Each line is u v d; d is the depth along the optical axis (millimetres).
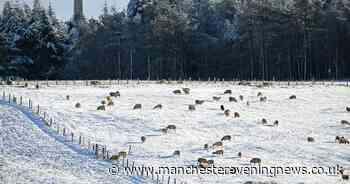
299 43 146375
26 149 58031
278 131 72062
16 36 142125
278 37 145500
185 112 79375
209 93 95250
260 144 65250
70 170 51906
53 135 63281
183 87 102188
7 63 136875
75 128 67000
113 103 81000
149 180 49906
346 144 66688
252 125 74438
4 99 77875
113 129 68125
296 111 84812
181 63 146625
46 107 75500
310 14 142125
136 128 69250
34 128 65188
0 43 134250
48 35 146125
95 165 53938
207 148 62344
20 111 71625
